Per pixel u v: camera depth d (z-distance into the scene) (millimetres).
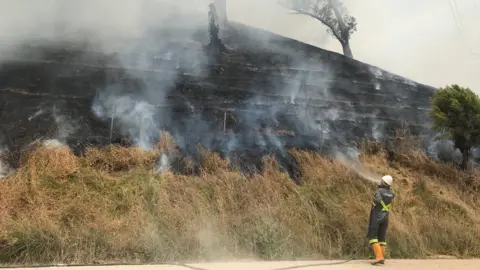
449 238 9242
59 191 8500
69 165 9133
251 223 8492
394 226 9016
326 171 10672
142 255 7352
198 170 9969
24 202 8133
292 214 8961
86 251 7184
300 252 8094
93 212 8102
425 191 10711
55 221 7738
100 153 9695
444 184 11203
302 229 8562
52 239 7227
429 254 8789
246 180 9797
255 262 7484
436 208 10227
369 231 7711
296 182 10250
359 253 8398
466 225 9812
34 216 7707
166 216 8250
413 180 11117
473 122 11234
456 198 10750
